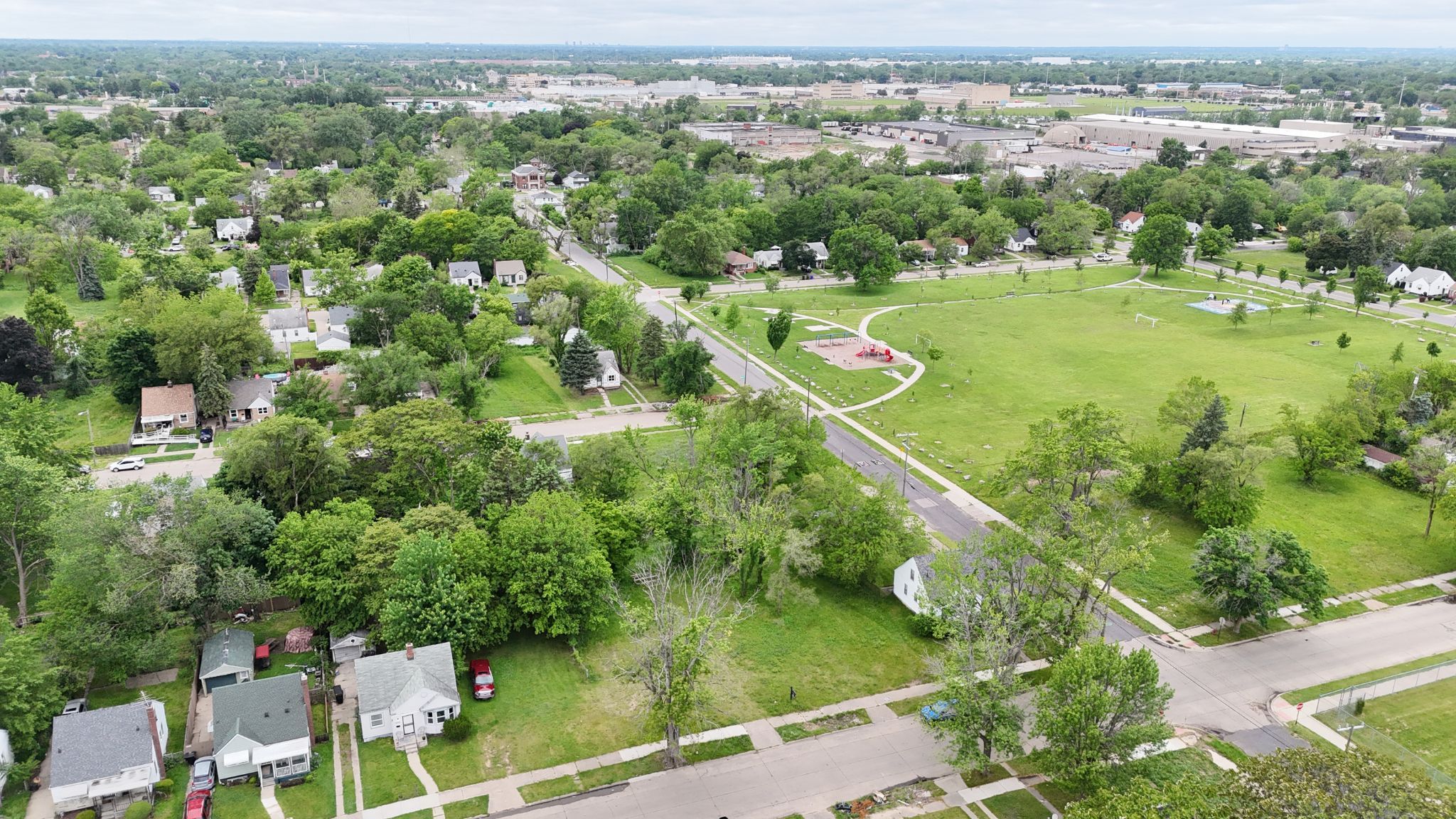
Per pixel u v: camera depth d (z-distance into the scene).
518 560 72.88
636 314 144.12
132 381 118.50
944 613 66.75
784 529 80.44
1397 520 95.81
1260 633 76.44
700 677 65.19
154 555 67.75
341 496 86.12
